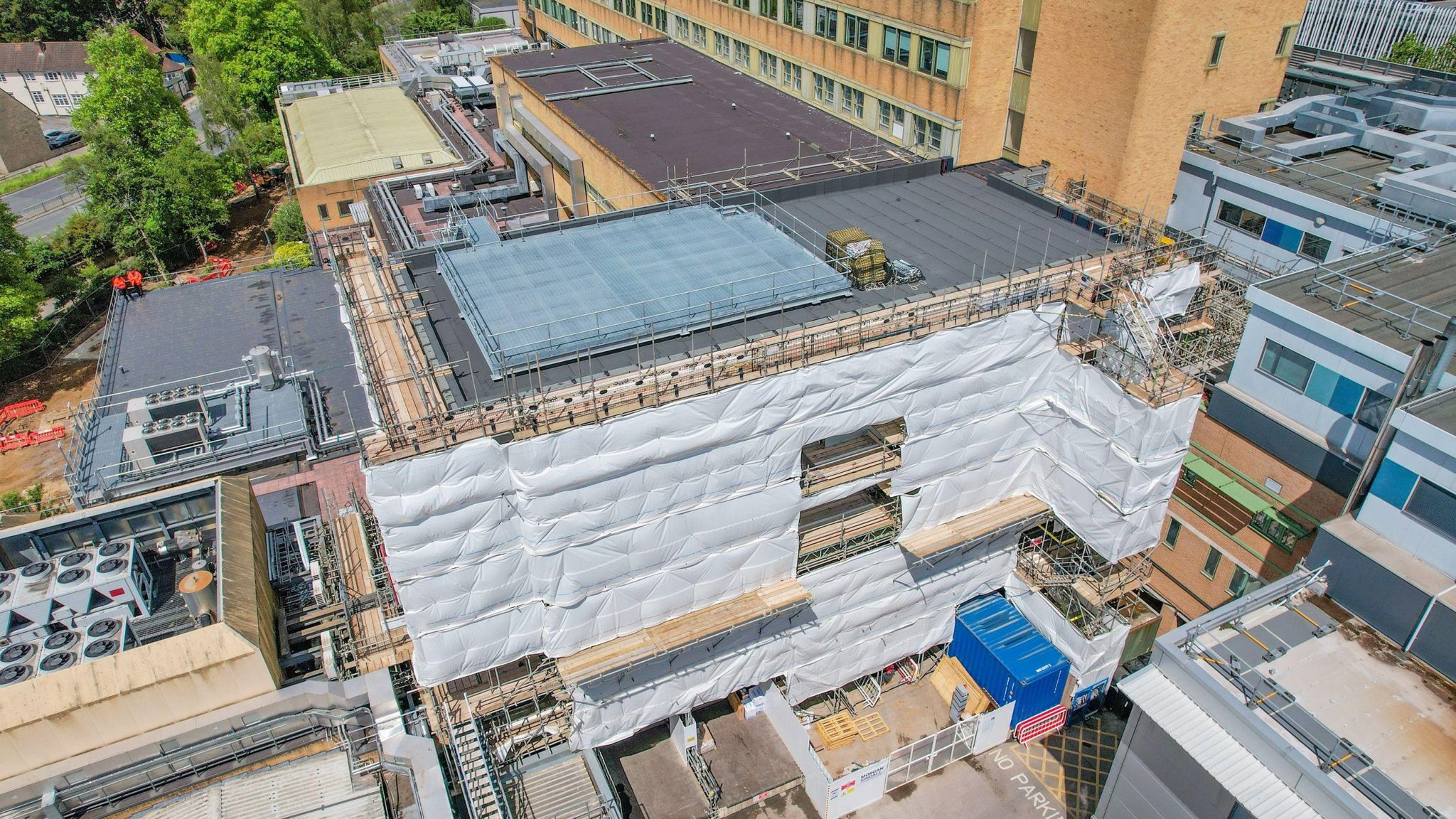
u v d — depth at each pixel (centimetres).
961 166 4228
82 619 2425
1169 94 3878
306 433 3722
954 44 4216
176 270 7506
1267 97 4681
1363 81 5559
